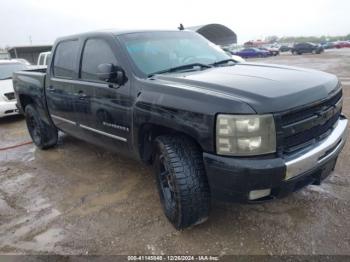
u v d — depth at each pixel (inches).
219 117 91.3
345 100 303.6
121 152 141.9
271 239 106.9
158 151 114.8
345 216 115.8
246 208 125.0
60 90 167.5
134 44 135.4
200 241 108.9
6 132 281.3
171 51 141.3
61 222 126.6
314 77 114.0
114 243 111.3
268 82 103.0
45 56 488.4
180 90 103.7
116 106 128.6
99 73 125.5
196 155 104.0
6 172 183.6
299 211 120.5
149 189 147.6
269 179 90.2
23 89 208.2
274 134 90.3
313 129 101.7
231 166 90.9
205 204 105.3
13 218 132.6
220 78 110.2
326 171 110.9
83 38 154.3
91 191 150.6
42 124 203.9
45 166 187.2
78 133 168.9
